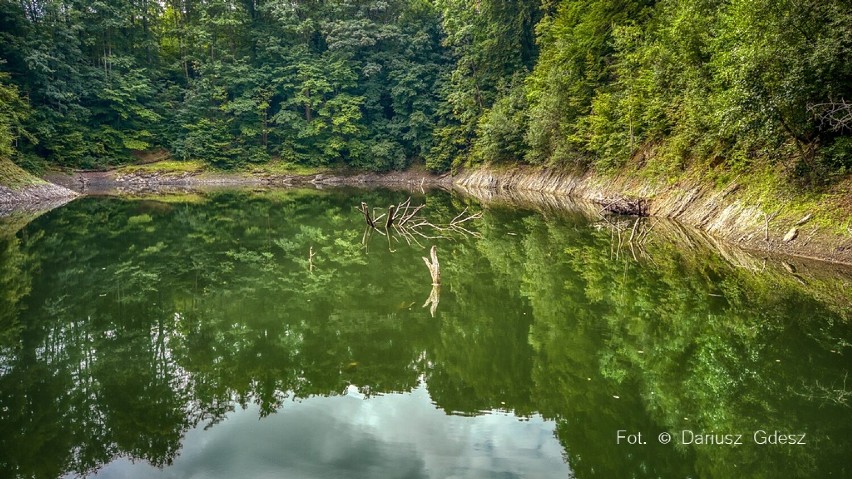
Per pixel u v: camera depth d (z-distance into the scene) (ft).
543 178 113.70
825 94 36.04
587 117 88.79
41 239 53.88
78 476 14.24
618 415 17.56
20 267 41.11
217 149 159.94
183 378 20.97
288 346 24.66
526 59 140.05
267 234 58.90
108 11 147.43
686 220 55.42
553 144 102.68
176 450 15.60
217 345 24.67
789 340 22.86
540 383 20.22
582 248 46.80
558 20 103.86
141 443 16.05
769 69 36.47
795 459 14.55
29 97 124.98
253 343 24.95
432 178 169.37
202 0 175.73
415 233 58.85
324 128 171.22
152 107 156.46
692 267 37.27
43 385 20.18
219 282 36.76
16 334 25.96
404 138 173.58
